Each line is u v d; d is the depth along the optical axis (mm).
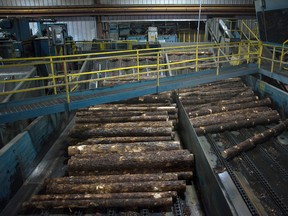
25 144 6406
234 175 6008
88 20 19750
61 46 12406
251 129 8211
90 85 11117
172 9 19219
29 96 9367
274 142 7352
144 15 19703
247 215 4793
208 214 4914
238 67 10008
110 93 7078
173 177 5625
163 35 19656
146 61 12953
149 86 7680
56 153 7562
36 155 6988
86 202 5039
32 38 14609
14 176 5785
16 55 13547
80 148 6594
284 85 10391
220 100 9750
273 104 9172
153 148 6598
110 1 19625
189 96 10102
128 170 6141
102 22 19766
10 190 5613
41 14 18797
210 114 8703
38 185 6129
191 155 6070
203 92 10242
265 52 12258
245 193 5422
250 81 10781
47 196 5211
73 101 6422
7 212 5262
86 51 14336
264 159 6625
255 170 6164
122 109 9008
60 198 5176
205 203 5125
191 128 6395
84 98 6672
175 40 18969
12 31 14570
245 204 5074
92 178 5680
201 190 5449
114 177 5676
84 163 6043
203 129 7828
